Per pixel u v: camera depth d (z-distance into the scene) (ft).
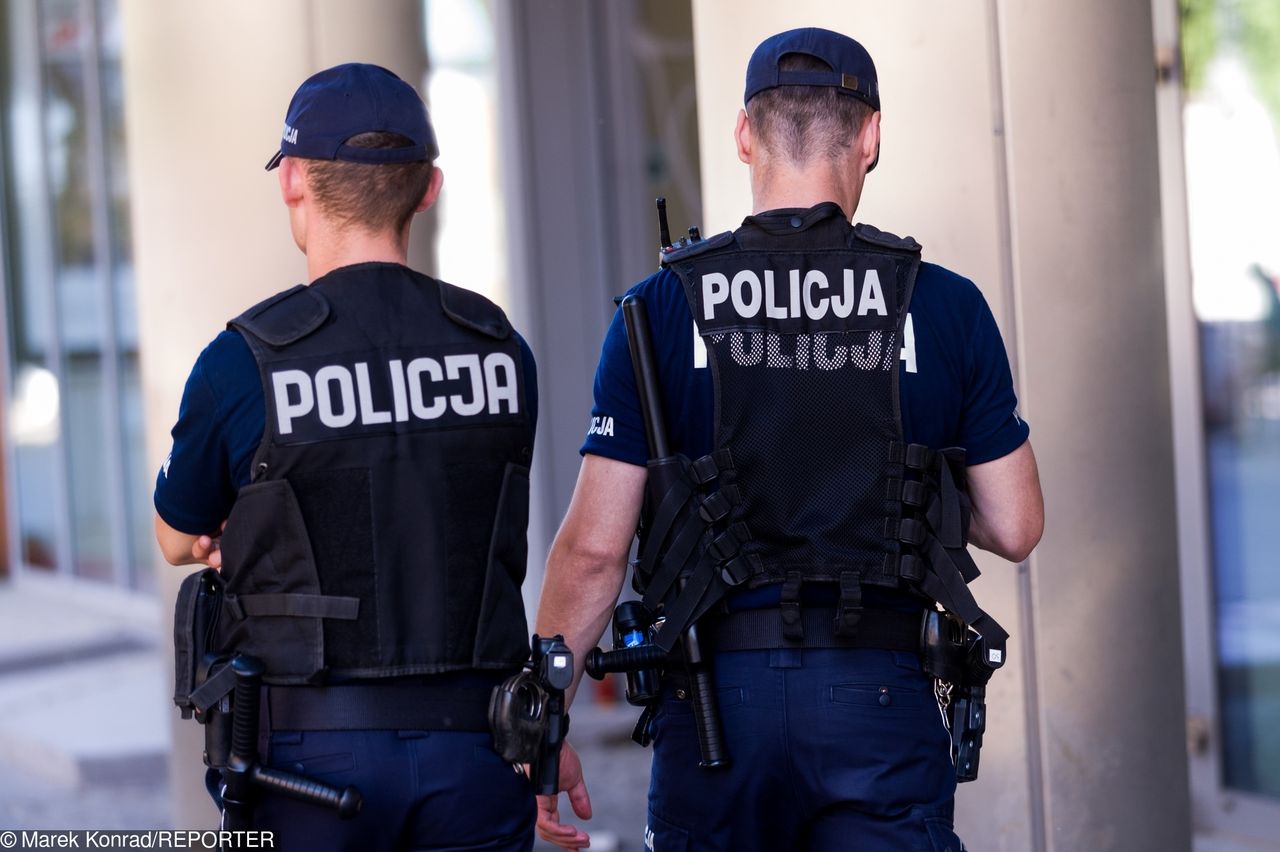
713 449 14.87
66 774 42.27
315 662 13.71
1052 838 21.29
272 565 13.89
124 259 62.90
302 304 14.34
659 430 14.97
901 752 14.52
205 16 25.90
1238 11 30.91
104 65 63.05
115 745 42.78
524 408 15.08
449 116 49.67
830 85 15.30
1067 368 21.22
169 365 26.58
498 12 43.98
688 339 15.03
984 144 20.92
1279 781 30.96
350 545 13.91
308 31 26.04
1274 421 30.68
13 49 72.02
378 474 14.03
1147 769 21.83
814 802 14.64
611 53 44.32
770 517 14.70
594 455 15.48
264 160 26.05
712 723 14.56
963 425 15.38
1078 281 21.25
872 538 14.67
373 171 14.65
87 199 65.77
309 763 13.69
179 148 26.13
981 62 20.86
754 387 14.80
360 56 26.37
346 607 13.80
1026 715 21.21
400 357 14.35
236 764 13.65
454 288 15.12
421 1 27.55
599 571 15.58
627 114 44.47
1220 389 31.86
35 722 46.80
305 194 14.82
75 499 70.13
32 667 57.06
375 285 14.60
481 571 14.39
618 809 35.94
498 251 49.85
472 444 14.51
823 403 14.78
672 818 15.15
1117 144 21.52
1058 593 21.22
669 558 14.85
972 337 15.28
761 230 15.26
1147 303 21.89
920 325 15.03
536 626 15.94
